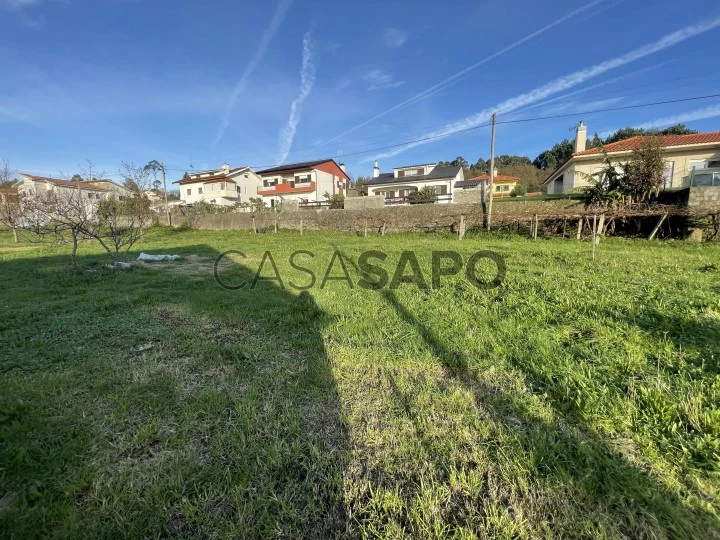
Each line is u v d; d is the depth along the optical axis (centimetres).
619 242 880
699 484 134
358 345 278
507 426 174
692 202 873
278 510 130
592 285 422
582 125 1706
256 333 316
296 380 225
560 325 296
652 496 128
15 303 419
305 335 304
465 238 1129
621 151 1355
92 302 419
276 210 1730
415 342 278
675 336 262
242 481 143
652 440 156
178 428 178
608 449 154
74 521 125
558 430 168
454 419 180
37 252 956
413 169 3172
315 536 121
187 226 1920
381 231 1347
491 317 325
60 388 216
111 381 225
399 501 133
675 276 458
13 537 119
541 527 121
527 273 515
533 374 221
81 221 687
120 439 169
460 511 129
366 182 3147
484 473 146
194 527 125
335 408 195
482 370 229
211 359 260
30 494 137
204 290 489
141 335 310
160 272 641
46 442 167
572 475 141
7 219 879
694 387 190
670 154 1350
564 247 816
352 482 143
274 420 182
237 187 3338
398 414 188
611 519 122
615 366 221
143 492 139
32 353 271
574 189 1491
